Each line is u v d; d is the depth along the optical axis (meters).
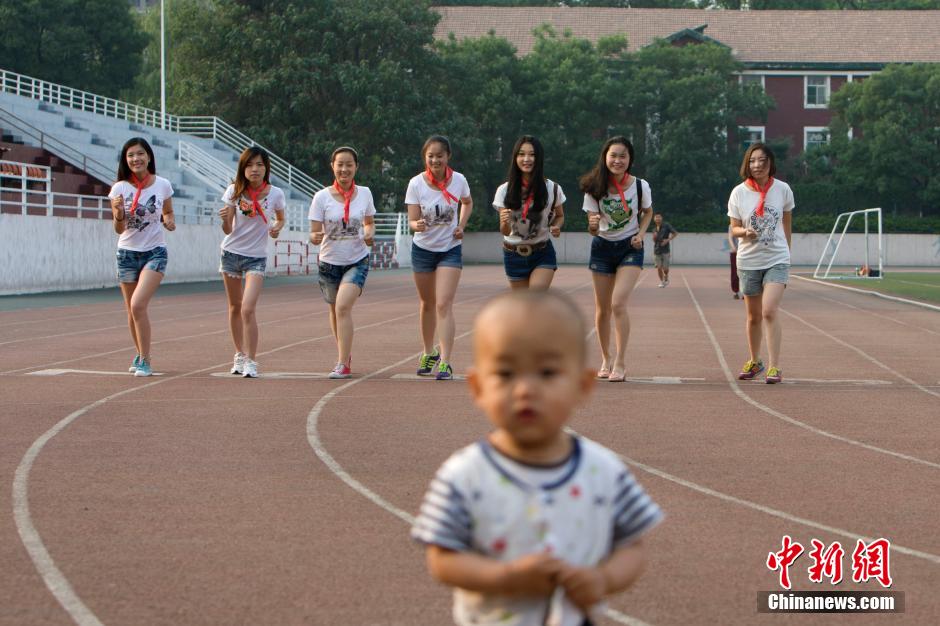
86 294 34.06
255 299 14.93
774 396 13.51
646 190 14.44
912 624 5.60
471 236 87.12
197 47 76.19
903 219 85.50
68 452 9.73
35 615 5.61
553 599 3.15
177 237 43.72
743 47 94.38
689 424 11.39
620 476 3.37
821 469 9.26
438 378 14.70
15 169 41.56
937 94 83.75
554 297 3.20
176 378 14.77
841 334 22.56
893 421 11.73
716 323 24.92
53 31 79.38
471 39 89.88
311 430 10.88
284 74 72.62
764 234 14.44
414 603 5.82
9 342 19.48
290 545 6.92
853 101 87.31
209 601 5.85
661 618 5.62
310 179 69.56
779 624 5.55
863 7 116.81
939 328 24.11
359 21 74.81
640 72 85.50
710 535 7.20
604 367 15.13
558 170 87.38
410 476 8.87
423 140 75.56
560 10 100.38
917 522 7.58
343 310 14.80
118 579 6.22
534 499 3.23
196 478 8.77
